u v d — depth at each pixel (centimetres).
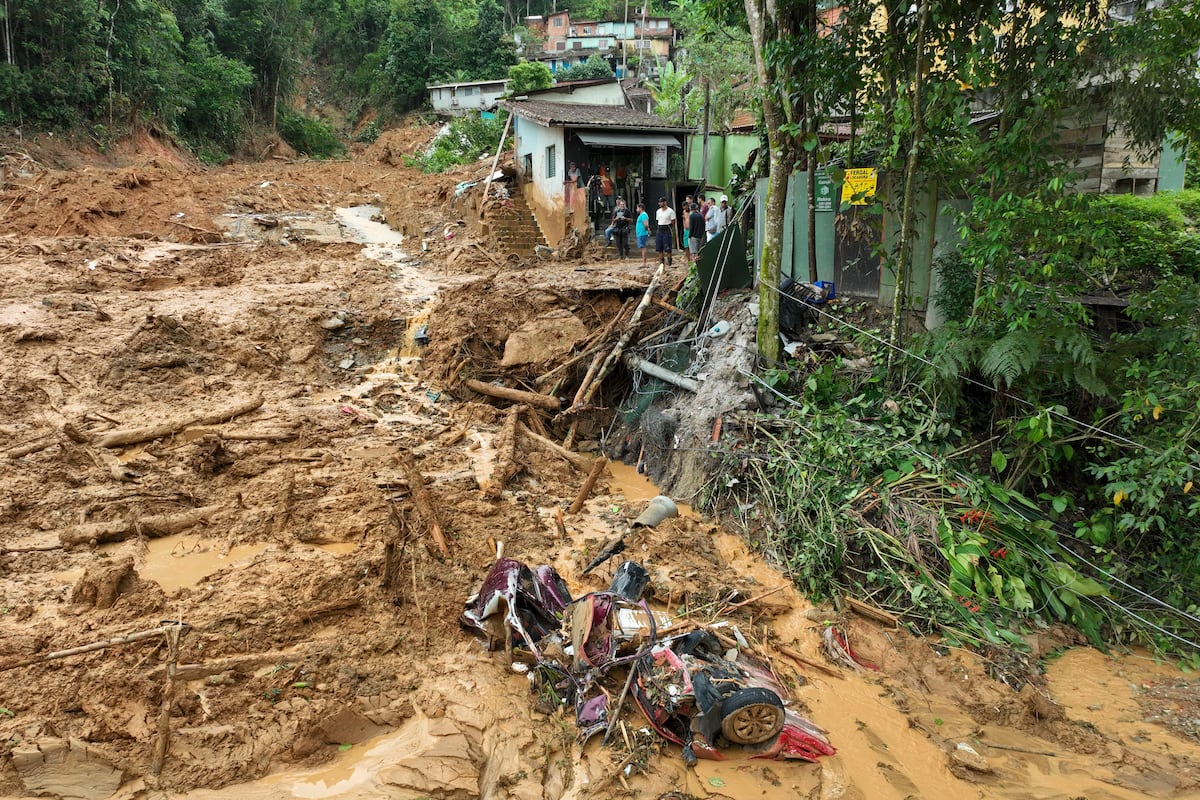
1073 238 860
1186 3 841
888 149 1005
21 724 551
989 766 595
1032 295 877
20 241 1636
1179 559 826
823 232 1215
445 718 604
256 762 552
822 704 662
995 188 902
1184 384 793
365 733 593
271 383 1248
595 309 1394
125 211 1898
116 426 1055
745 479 968
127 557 775
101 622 677
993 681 696
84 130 2566
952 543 802
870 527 837
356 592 741
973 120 1211
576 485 1082
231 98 3459
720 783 566
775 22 1070
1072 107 939
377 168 3200
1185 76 860
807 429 961
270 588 743
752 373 1080
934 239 1039
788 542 873
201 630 669
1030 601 777
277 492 944
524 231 2027
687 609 762
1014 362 823
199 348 1273
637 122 2109
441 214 2141
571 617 661
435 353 1359
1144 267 1024
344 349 1389
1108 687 712
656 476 1108
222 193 2206
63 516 867
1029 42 865
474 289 1444
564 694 636
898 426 947
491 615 696
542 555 859
